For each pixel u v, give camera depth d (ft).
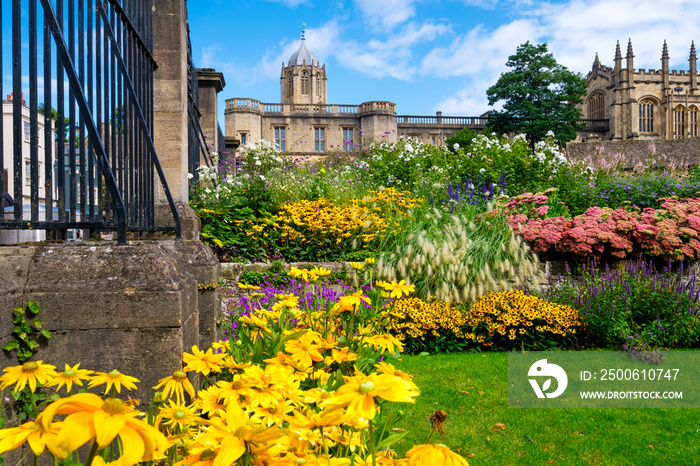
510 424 10.60
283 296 6.97
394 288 7.04
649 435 10.22
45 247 6.83
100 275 6.68
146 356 6.60
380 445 3.73
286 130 136.77
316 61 208.54
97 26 8.04
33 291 6.41
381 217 24.38
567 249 23.21
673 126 179.42
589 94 194.29
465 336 16.43
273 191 26.68
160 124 13.94
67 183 18.67
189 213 13.43
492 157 38.19
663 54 180.75
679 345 17.06
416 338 16.26
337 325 7.21
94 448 2.35
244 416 3.09
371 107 136.67
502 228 21.30
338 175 34.76
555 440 9.95
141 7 11.24
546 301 18.24
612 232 23.85
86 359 6.49
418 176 33.94
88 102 7.61
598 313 17.06
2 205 6.22
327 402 2.63
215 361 4.68
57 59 6.88
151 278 6.74
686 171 46.19
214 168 24.23
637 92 178.91
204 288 10.29
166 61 14.01
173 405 3.65
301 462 2.93
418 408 11.32
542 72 133.80
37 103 6.53
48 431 2.12
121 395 6.54
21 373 3.44
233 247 21.72
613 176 40.63
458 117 143.33
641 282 18.42
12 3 6.21
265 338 6.50
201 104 29.68
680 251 23.38
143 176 10.74
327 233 22.90
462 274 17.60
